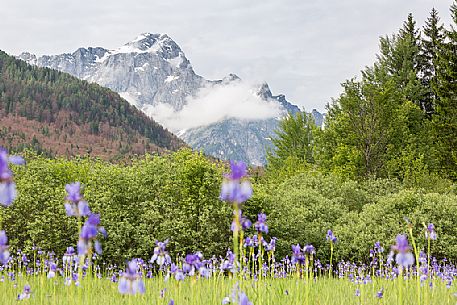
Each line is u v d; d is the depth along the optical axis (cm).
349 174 3634
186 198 2156
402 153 3522
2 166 259
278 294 743
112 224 1969
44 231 1958
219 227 2131
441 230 1975
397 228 1997
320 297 849
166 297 789
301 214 2205
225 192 332
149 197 2222
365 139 3725
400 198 2177
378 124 3712
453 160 3631
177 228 2000
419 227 1998
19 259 1452
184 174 2167
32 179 2202
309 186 2958
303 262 592
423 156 3478
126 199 2188
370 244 2020
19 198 2045
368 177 3478
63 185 2345
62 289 1024
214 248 2038
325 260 2142
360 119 3762
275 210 2161
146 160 2378
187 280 875
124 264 1952
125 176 2217
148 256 2034
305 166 4266
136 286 387
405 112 3975
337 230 2177
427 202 2100
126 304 810
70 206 379
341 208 2659
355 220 2298
